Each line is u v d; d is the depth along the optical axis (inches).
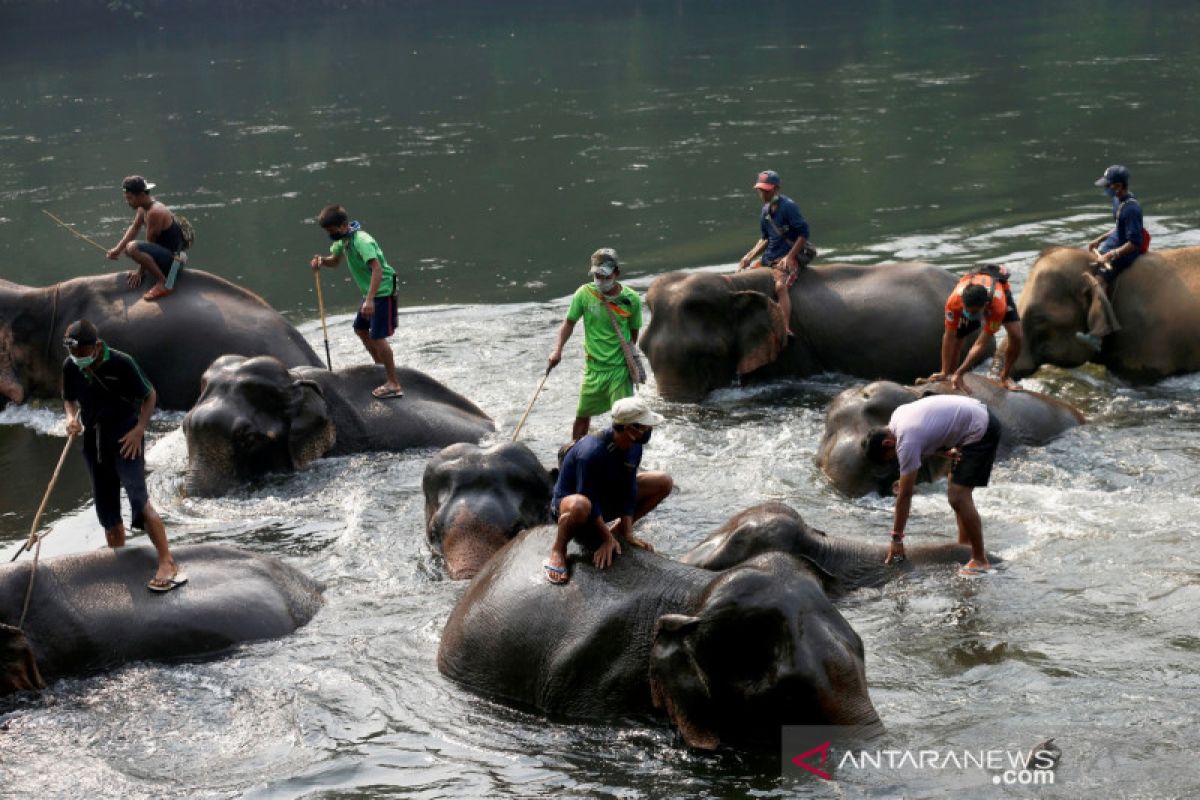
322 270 1782.7
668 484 776.3
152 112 3262.8
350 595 844.6
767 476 1026.7
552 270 1723.7
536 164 2449.6
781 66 3639.3
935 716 653.3
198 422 1051.9
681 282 1275.8
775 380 1304.1
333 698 716.0
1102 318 1223.5
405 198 2209.6
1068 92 2967.5
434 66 3966.5
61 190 2368.4
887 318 1300.4
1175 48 3619.6
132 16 5408.5
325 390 1133.1
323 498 1023.0
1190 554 828.0
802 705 629.9
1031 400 1081.4
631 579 700.7
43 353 1300.4
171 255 1288.1
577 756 647.1
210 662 760.3
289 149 2711.6
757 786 609.3
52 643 749.9
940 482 998.4
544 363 1342.3
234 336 1261.1
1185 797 573.9
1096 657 703.7
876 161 2321.6
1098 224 1800.0
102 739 685.3
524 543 757.9
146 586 789.2
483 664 718.5
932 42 4018.2
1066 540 861.8
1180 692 662.5
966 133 2541.8
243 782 640.4
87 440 812.6
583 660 684.1
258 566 831.7
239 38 4906.5
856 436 1005.8
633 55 4023.1
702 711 641.0
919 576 816.9
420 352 1389.0
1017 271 1583.4
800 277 1330.0
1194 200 1911.9
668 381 1259.8
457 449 928.3
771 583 644.7
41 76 4005.9
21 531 975.6
